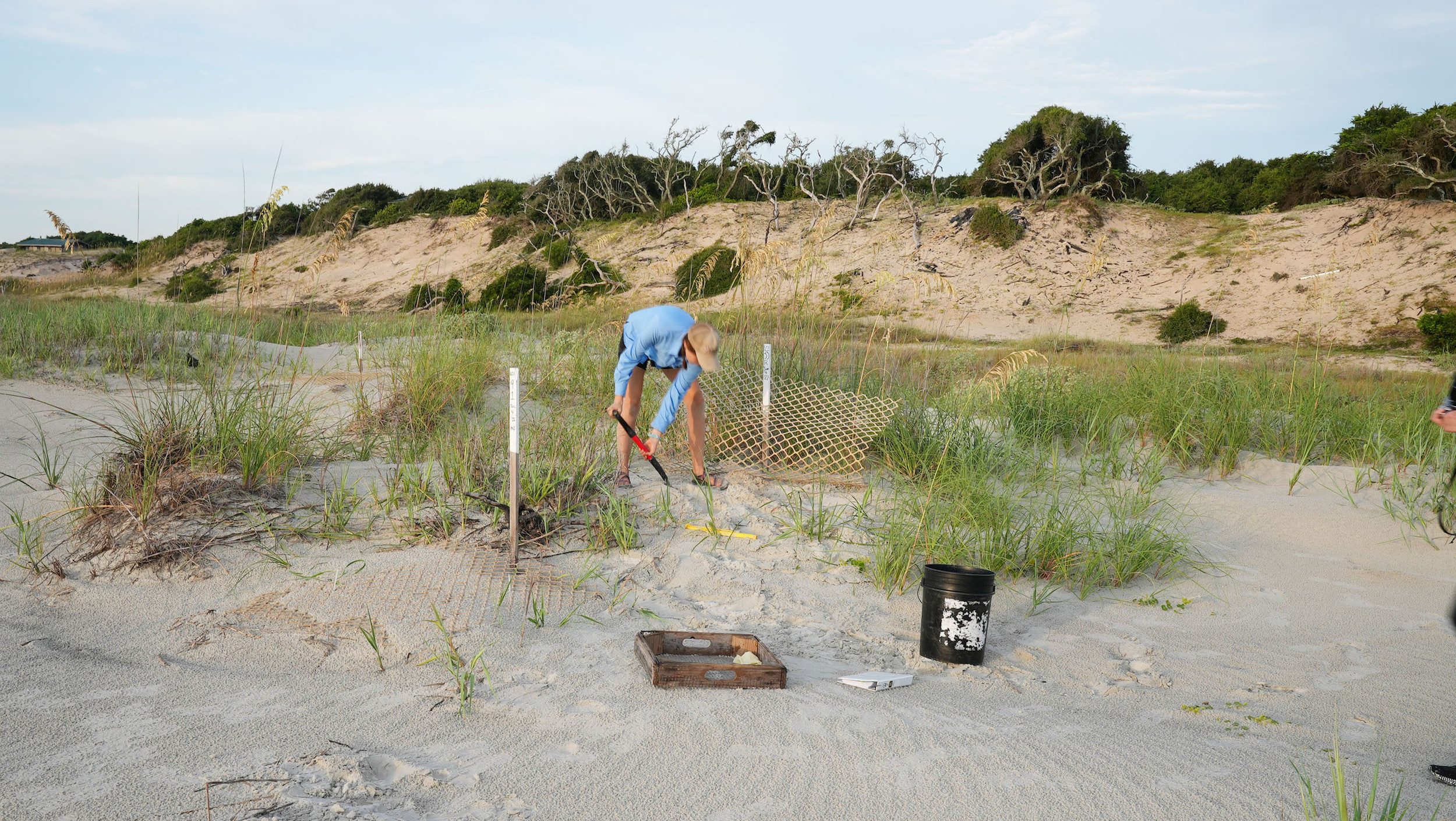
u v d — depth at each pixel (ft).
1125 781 8.80
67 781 7.68
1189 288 109.81
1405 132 114.62
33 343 30.37
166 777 7.84
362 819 7.18
